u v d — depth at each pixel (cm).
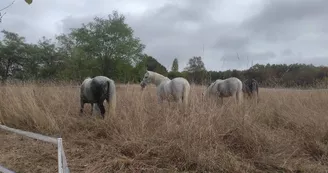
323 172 427
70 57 3759
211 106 605
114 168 420
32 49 4031
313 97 904
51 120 653
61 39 4131
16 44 3997
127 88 838
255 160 461
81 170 416
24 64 4041
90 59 3647
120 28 3678
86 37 3672
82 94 779
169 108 664
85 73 3453
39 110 699
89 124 670
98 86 719
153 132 530
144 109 633
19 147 534
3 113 748
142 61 3747
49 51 4038
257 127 550
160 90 914
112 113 659
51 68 3994
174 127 514
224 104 666
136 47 3806
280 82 1083
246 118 562
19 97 809
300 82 1073
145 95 793
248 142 501
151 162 436
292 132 613
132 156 459
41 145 547
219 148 479
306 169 435
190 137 474
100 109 744
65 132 628
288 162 460
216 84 1067
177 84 858
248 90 1066
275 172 428
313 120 607
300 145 533
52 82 1121
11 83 1015
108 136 576
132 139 491
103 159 449
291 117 680
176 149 457
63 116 715
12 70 4153
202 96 652
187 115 560
